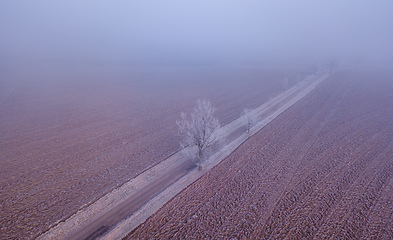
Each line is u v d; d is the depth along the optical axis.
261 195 16.75
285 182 18.38
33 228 13.88
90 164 21.44
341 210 15.19
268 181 18.53
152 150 24.41
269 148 24.53
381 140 26.30
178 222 14.33
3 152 23.58
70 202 16.23
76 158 22.53
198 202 16.12
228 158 22.45
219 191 17.28
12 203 16.03
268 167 20.69
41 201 16.28
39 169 20.45
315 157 22.45
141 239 13.08
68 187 17.95
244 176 19.27
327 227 13.74
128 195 17.11
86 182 18.64
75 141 26.50
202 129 20.16
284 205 15.67
